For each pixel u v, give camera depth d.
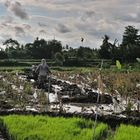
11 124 16.59
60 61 98.44
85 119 18.67
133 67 73.31
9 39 139.50
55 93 29.94
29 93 29.08
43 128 16.11
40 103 23.94
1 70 70.56
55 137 14.66
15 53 126.88
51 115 19.62
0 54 118.50
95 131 15.66
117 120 18.92
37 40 130.38
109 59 103.56
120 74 50.53
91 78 44.25
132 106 22.67
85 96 27.09
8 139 16.14
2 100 24.11
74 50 117.69
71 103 26.11
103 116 19.16
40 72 34.19
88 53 113.19
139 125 18.58
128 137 15.09
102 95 26.41
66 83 38.06
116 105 23.45
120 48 99.88
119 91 29.20
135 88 31.00
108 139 15.71
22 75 52.06
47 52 125.88
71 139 14.52
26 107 22.88
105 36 106.38
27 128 16.06
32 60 112.56
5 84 34.44
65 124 16.86
